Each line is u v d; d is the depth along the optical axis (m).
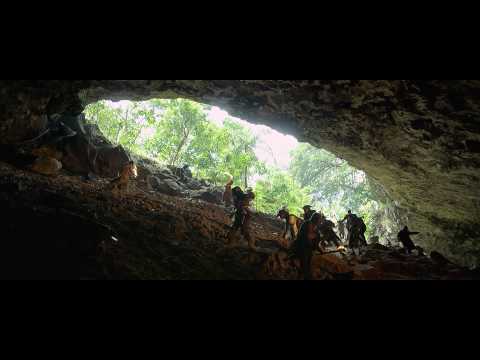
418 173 12.75
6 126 10.81
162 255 7.11
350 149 13.20
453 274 10.70
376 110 9.65
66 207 7.93
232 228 9.07
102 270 5.67
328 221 12.25
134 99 12.45
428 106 8.62
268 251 9.47
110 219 8.09
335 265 9.20
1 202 6.96
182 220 9.82
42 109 10.70
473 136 9.22
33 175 10.63
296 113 11.36
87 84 9.96
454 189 12.87
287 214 12.59
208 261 7.54
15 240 5.88
